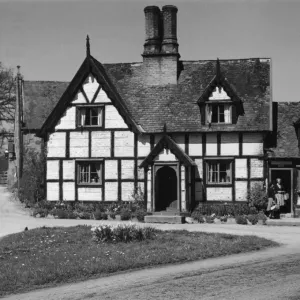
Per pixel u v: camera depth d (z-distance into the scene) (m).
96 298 11.28
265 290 11.59
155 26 32.47
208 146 29.69
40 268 14.03
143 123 30.45
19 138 41.62
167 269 14.30
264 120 29.36
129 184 30.14
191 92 31.47
